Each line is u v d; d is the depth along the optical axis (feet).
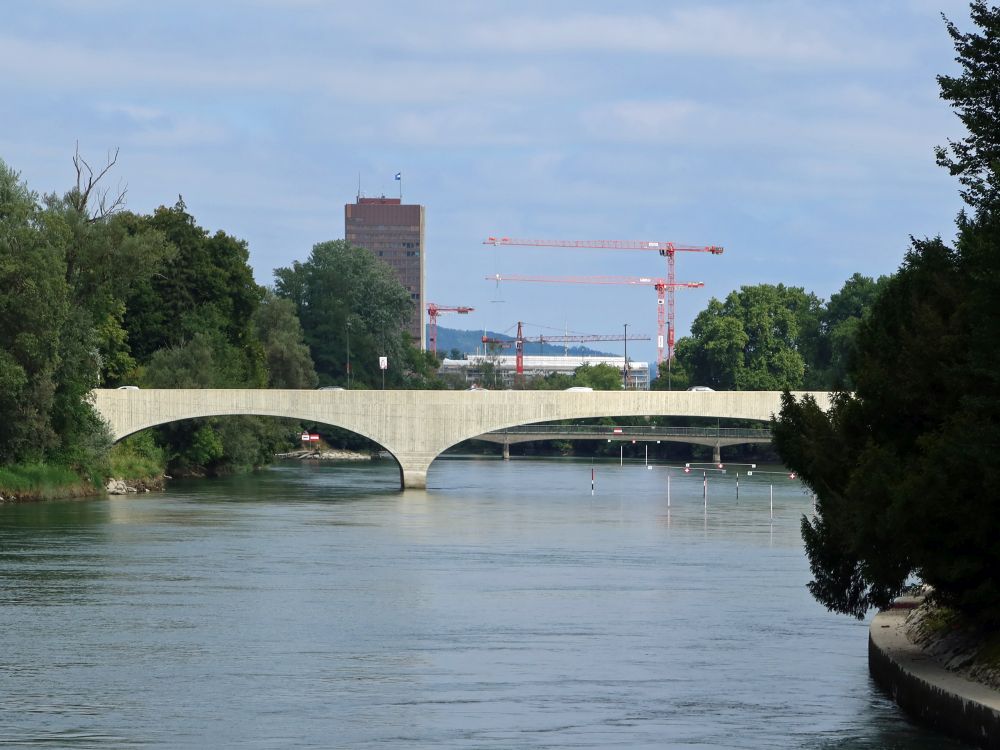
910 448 142.51
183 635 173.58
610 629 180.24
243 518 344.28
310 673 150.71
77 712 132.26
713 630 180.24
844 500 139.64
